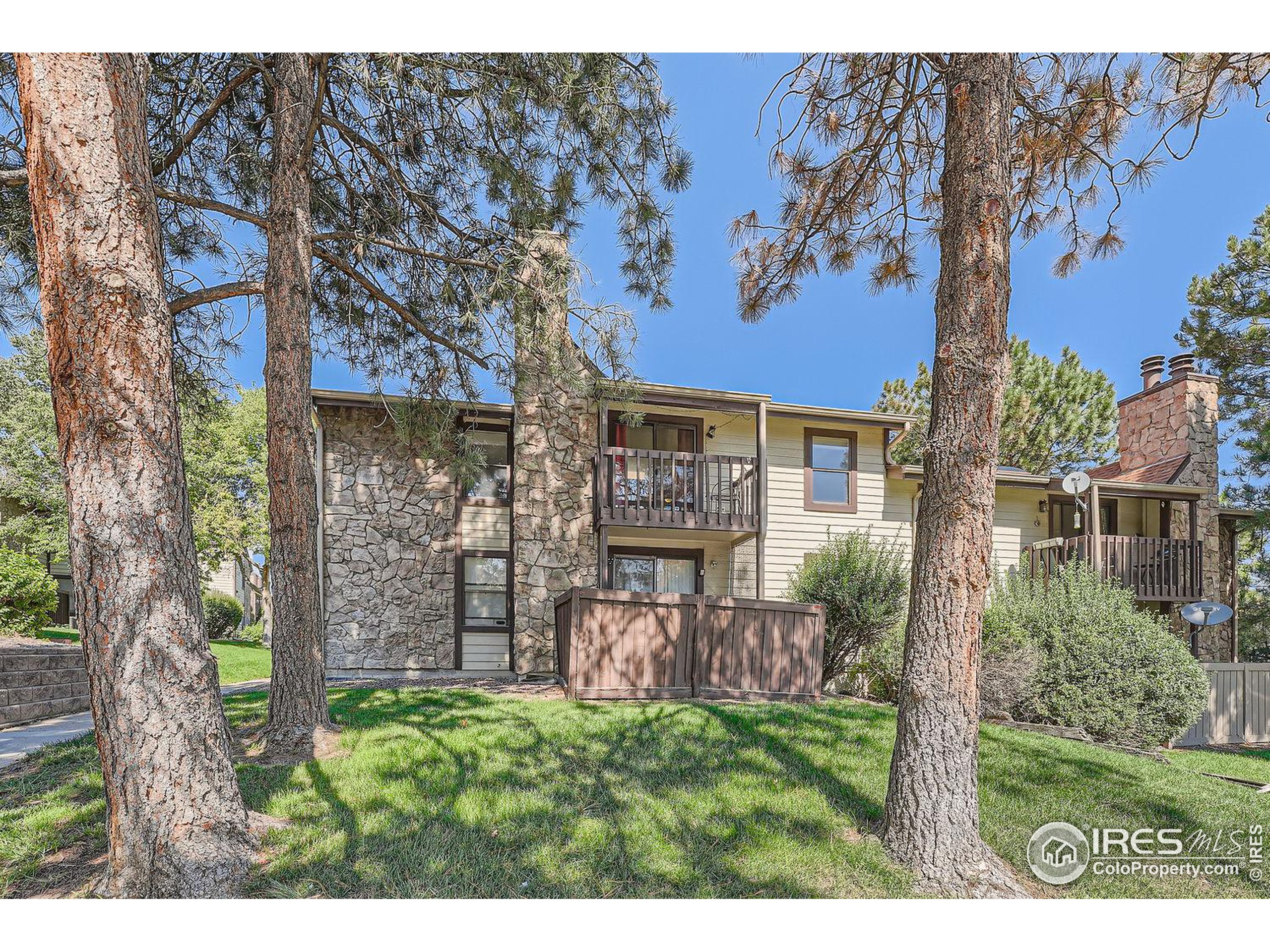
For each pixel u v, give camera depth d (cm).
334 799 452
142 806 327
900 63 599
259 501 2298
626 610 812
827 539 1325
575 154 759
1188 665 900
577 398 1180
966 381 416
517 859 380
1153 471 1504
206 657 356
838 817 455
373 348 940
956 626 407
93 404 331
